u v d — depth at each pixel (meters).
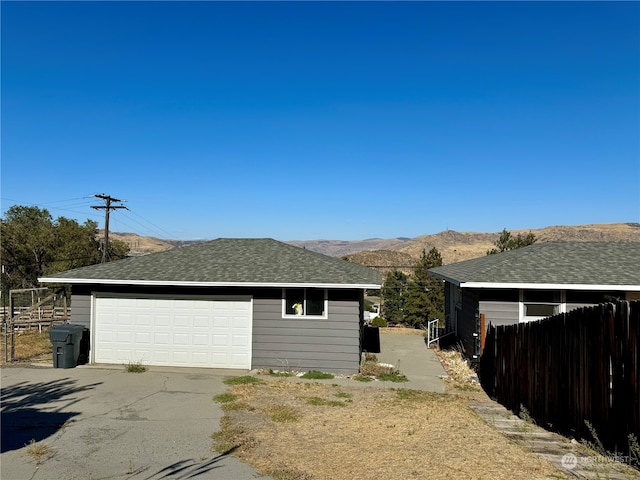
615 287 11.82
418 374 11.99
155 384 10.26
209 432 7.16
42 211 49.47
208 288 12.29
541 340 7.72
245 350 12.12
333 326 11.88
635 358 5.29
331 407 8.66
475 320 13.16
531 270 13.05
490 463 5.84
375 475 5.53
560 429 7.07
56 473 5.62
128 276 12.27
